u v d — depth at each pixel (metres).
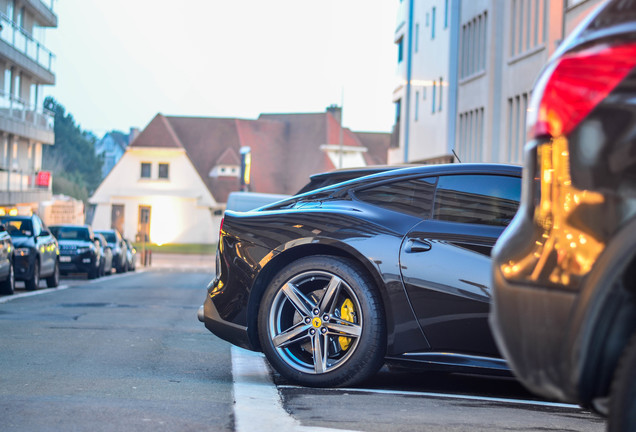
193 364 7.21
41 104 57.75
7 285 18.70
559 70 2.71
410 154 47.94
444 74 41.06
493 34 35.09
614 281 2.56
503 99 34.50
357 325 5.89
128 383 6.02
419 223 5.96
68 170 142.38
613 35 2.63
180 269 49.81
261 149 90.12
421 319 5.79
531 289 2.78
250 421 4.61
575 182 2.67
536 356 2.77
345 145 90.50
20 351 7.82
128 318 12.38
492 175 6.02
